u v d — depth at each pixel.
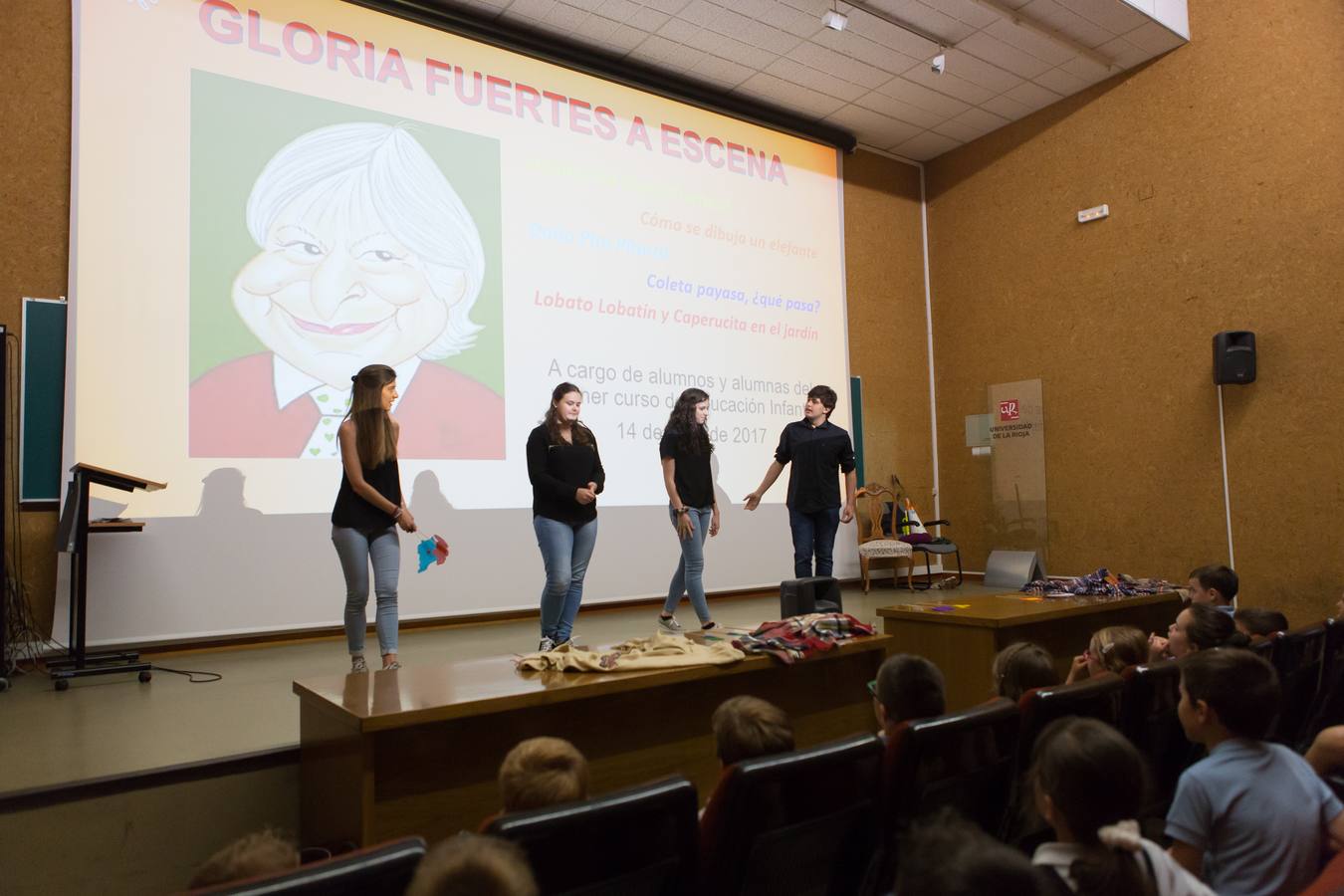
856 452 7.94
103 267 4.58
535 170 6.15
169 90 4.83
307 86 5.27
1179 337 6.81
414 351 5.50
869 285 8.23
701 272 6.97
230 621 4.79
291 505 5.01
